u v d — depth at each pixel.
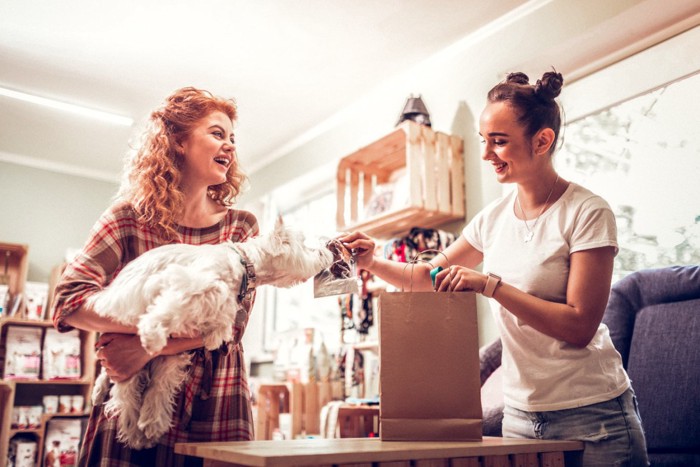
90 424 1.20
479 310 2.78
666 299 1.93
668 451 1.74
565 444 1.18
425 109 3.09
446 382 1.14
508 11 2.86
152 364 1.15
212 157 1.31
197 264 1.09
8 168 4.64
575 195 1.31
